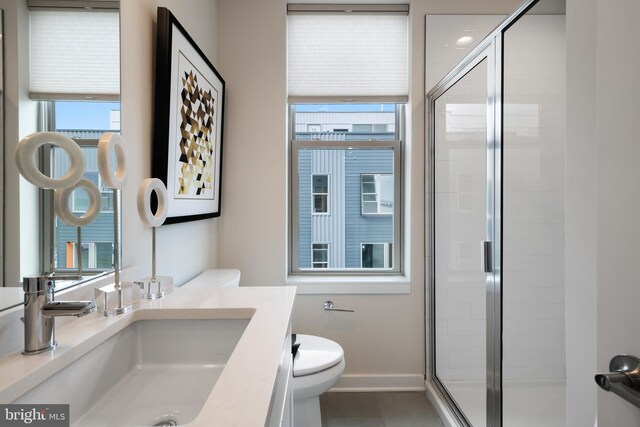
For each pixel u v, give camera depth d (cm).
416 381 221
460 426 172
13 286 65
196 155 167
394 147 242
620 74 56
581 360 77
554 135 113
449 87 190
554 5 110
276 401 66
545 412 116
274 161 221
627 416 57
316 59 231
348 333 222
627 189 55
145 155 122
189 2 168
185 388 78
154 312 89
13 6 65
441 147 202
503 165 139
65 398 63
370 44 230
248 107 220
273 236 221
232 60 220
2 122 63
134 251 115
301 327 221
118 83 103
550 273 115
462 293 175
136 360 88
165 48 127
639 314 53
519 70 128
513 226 132
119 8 103
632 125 54
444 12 220
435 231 212
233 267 221
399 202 243
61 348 64
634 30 53
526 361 126
